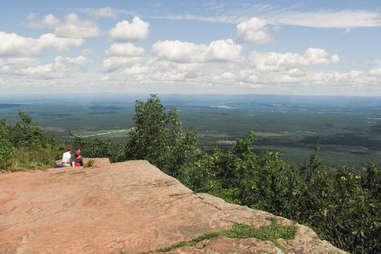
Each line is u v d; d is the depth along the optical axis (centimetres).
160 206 713
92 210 676
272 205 1298
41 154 1544
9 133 2641
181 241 525
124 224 596
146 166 1178
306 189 1138
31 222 598
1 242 500
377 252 912
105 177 985
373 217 934
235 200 1620
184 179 1847
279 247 516
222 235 545
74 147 2528
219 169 2169
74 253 471
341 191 1058
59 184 898
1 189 836
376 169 1439
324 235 983
